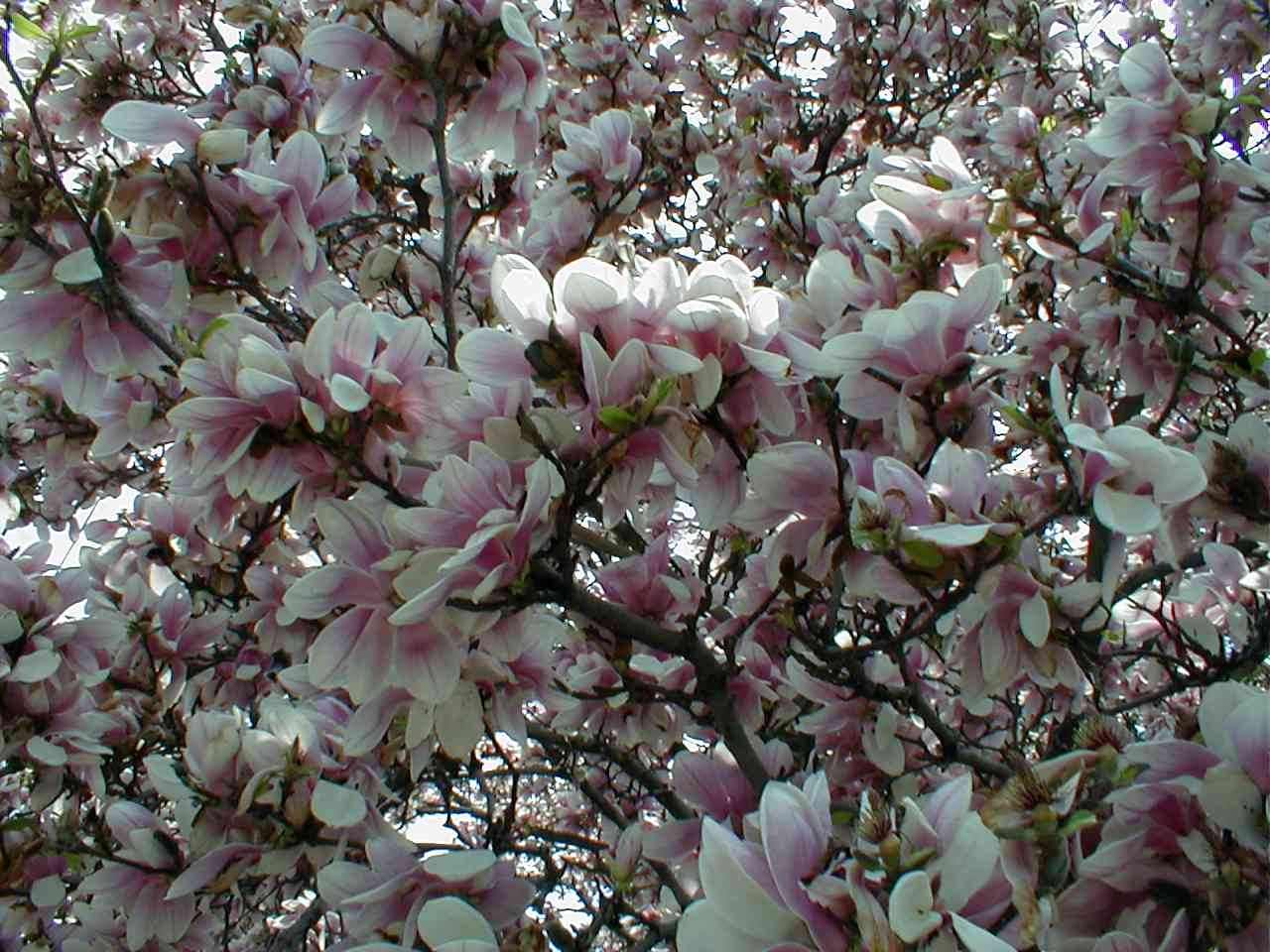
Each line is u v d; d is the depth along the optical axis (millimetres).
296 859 1303
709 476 1204
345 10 1433
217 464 1137
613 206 2020
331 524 1128
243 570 1773
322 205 1375
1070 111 2785
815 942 925
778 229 2016
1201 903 994
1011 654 1187
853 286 1290
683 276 1113
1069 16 3148
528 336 1114
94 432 2256
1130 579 1635
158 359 1353
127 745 1623
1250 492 1269
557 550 1130
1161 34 3027
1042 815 961
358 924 1198
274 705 1343
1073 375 1651
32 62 2334
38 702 1433
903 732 1637
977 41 3186
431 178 1979
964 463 1107
